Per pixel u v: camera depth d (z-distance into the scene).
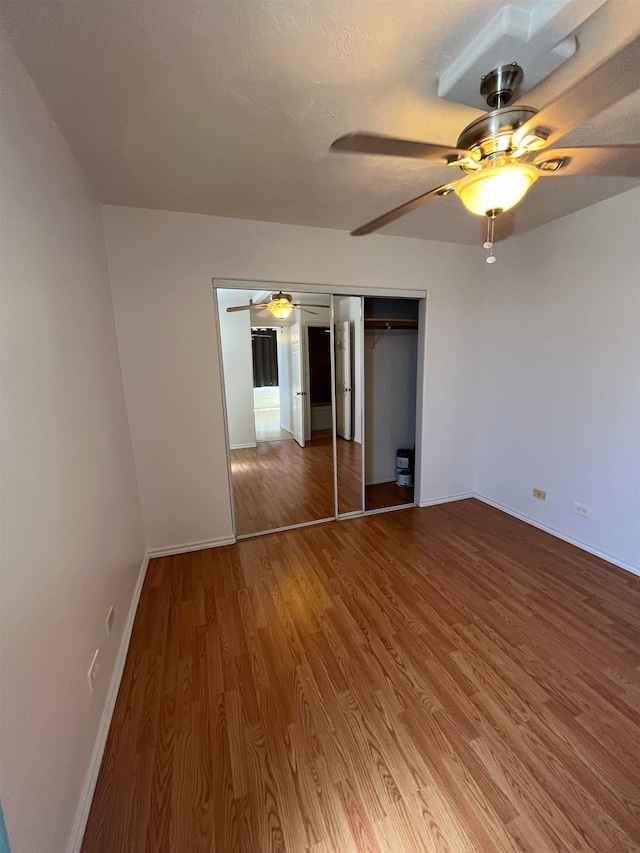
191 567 2.70
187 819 1.22
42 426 1.19
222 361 2.83
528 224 2.90
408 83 1.32
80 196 1.86
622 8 1.01
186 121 1.53
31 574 1.03
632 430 2.47
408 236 3.14
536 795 1.27
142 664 1.85
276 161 1.86
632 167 2.00
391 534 3.15
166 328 2.62
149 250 2.50
